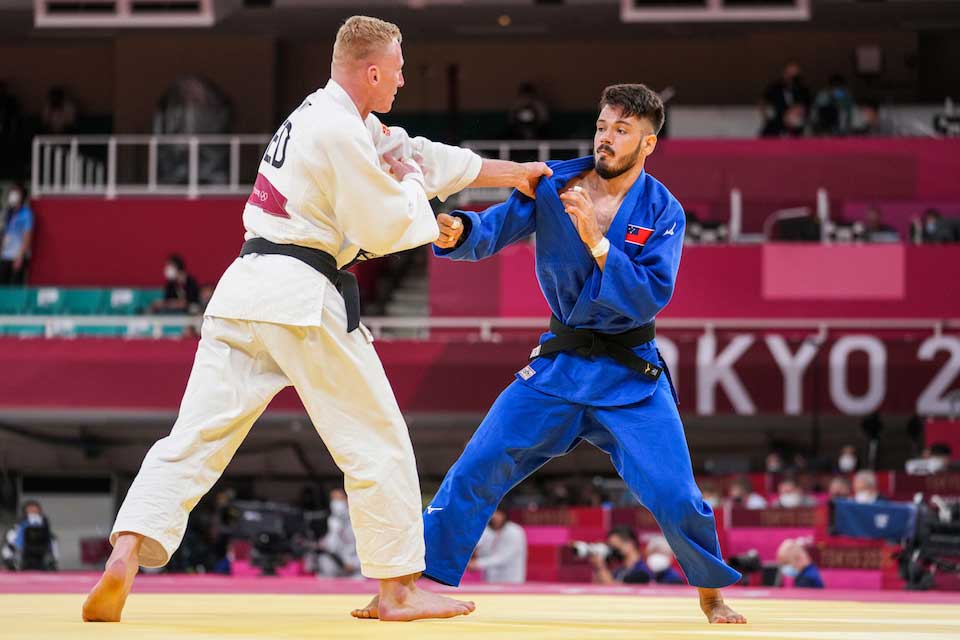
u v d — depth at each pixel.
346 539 21.25
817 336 28.58
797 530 19.30
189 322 28.28
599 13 40.34
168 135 40.16
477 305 30.33
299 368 5.56
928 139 33.41
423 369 28.00
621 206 6.35
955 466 21.86
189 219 34.69
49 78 44.19
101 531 31.67
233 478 30.88
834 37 41.47
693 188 33.31
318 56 43.00
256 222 5.65
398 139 5.90
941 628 5.74
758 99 41.72
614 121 6.29
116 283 34.59
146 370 28.00
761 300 29.80
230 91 42.06
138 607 6.79
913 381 27.50
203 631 4.81
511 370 27.91
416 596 5.73
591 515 21.44
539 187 6.39
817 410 27.55
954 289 29.44
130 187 36.75
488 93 43.16
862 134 34.91
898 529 17.44
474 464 6.41
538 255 6.48
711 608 6.38
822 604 9.02
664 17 35.41
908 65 41.09
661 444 6.25
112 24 36.50
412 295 35.62
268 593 11.57
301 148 5.54
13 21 41.56
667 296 6.20
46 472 31.53
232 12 40.06
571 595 11.82
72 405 27.91
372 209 5.47
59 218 34.88
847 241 30.19
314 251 5.58
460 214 6.36
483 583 18.67
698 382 27.81
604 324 6.39
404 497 5.64
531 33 42.56
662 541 18.62
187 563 23.47
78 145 43.28
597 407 6.36
